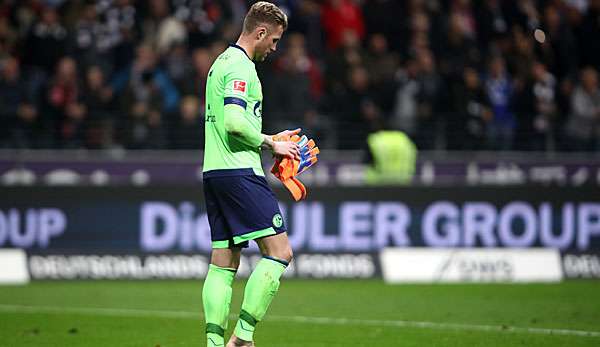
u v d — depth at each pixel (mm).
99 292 42750
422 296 42062
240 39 24203
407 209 49375
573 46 68000
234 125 22766
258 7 24047
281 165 23984
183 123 55156
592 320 34531
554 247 50125
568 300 40719
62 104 55500
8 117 54594
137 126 55031
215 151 23734
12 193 46969
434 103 60750
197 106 56562
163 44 61750
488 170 57062
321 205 48719
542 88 62594
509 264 49594
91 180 48094
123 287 44781
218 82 23625
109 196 47688
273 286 23641
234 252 24344
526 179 54188
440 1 70500
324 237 48719
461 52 65312
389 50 67062
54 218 47250
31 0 63312
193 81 57625
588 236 50469
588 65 68125
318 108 60469
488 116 60250
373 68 61750
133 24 62531
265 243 23875
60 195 47344
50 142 54562
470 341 29625
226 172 23531
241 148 23609
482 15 68500
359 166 56156
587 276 50031
